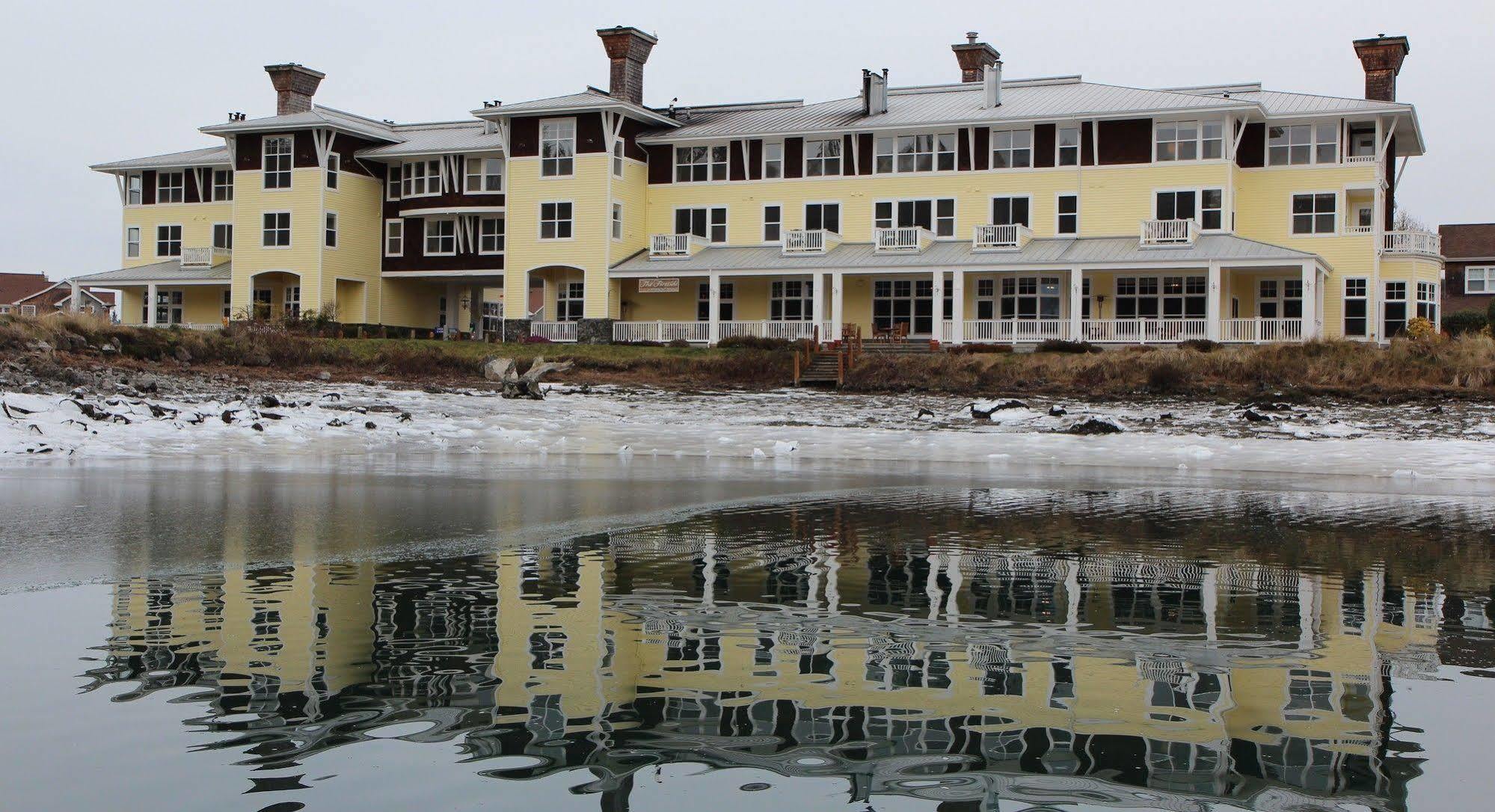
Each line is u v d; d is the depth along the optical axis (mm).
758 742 5520
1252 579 9750
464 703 6078
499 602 8602
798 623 7984
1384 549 11492
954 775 5113
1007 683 6531
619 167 55750
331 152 60344
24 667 6645
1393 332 47969
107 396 27938
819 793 4926
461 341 52281
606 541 11711
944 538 12086
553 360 44844
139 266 68062
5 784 4914
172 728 5648
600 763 5242
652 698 6188
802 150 55125
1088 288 49656
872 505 15094
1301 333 44031
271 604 8406
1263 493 16969
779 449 24844
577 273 57156
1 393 23922
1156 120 49062
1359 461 22766
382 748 5402
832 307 51312
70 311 47750
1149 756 5371
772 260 52469
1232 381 38125
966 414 33094
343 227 61125
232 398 30703
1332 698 6262
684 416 32719
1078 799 4867
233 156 61500
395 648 7164
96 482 16359
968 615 8273
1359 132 48312
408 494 15742
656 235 56031
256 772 5086
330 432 25688
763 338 49250
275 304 63156
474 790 4910
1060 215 50781
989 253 49000
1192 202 48562
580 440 26719
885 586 9359
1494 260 65188
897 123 52531
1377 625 8016
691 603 8648
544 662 6895
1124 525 13266
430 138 63750
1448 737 5625
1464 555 11109
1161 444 26297
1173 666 6902
